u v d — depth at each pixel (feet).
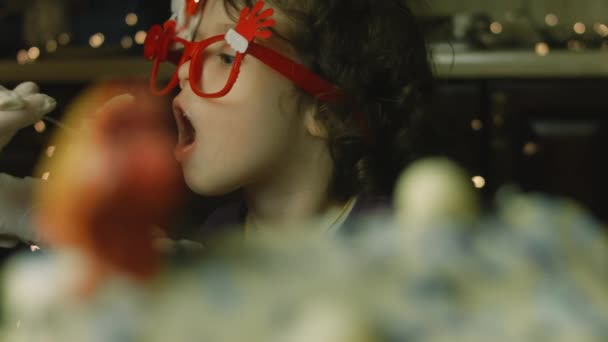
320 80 2.56
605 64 4.85
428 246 0.85
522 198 0.97
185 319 0.80
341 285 0.80
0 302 0.94
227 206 3.01
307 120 2.57
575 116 5.00
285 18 2.54
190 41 2.57
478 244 0.87
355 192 2.69
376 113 2.78
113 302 0.82
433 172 0.89
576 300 0.83
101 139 0.79
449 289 0.82
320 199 2.65
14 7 6.29
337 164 2.65
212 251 0.86
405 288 0.81
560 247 0.89
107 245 0.78
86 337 0.81
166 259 0.84
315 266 0.83
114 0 5.98
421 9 3.90
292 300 0.78
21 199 2.44
